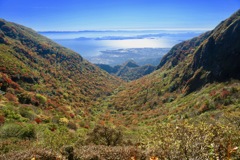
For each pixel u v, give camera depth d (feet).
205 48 192.75
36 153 24.26
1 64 224.53
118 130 48.34
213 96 129.29
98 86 404.16
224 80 160.04
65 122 124.36
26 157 23.36
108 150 24.86
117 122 194.29
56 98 232.53
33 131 61.72
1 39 331.36
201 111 115.65
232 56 165.17
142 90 287.69
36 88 226.58
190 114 120.26
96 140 47.60
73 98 272.92
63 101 229.66
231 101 111.24
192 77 192.65
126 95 307.99
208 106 116.26
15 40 408.05
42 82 267.80
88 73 466.70
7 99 140.97
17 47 340.18
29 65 303.89
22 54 328.49
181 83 210.18
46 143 47.03
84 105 267.80
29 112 115.44
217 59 175.42
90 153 24.88
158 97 225.15
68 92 287.69
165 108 183.62
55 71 358.64
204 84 175.73
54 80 309.22
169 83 235.61
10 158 23.32
